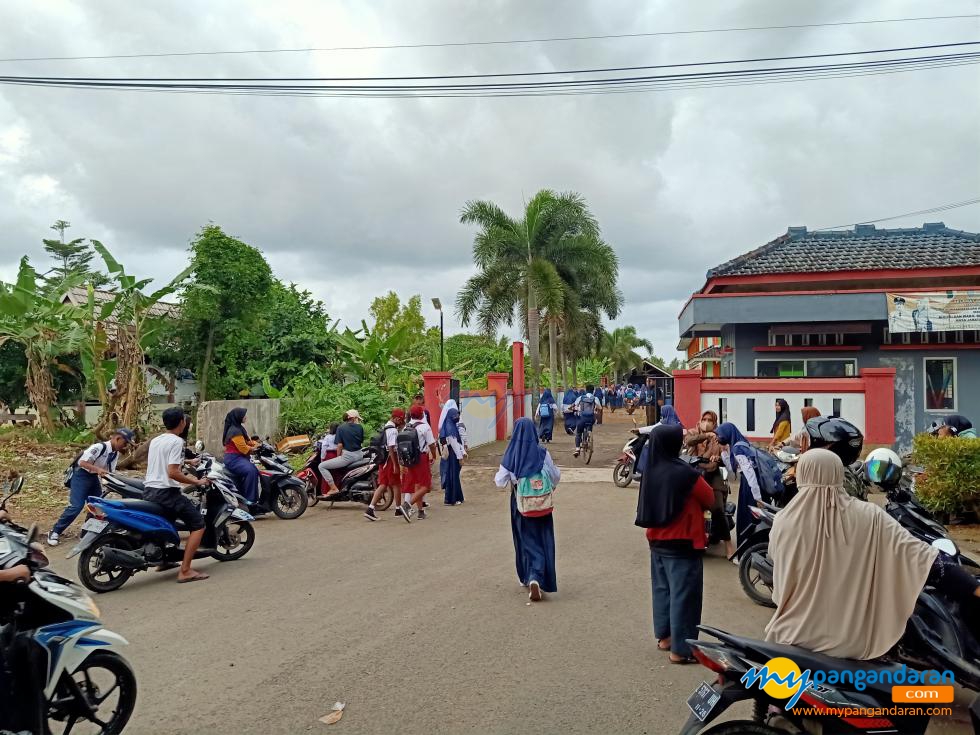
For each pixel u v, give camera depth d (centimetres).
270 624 613
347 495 1219
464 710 447
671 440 523
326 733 419
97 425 1661
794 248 2231
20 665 374
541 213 3014
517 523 694
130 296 1717
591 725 427
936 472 984
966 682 388
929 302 1831
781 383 1728
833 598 329
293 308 2503
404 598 685
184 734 419
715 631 345
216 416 1723
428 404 1820
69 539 993
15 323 1712
